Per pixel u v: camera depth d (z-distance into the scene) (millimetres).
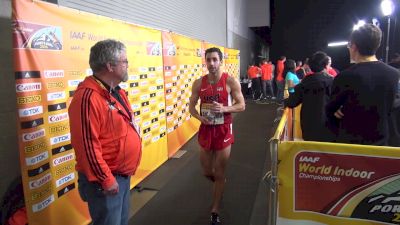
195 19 7344
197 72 6484
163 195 3516
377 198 1460
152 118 4074
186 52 5637
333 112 2152
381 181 1438
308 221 1583
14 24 1907
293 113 4273
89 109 1685
